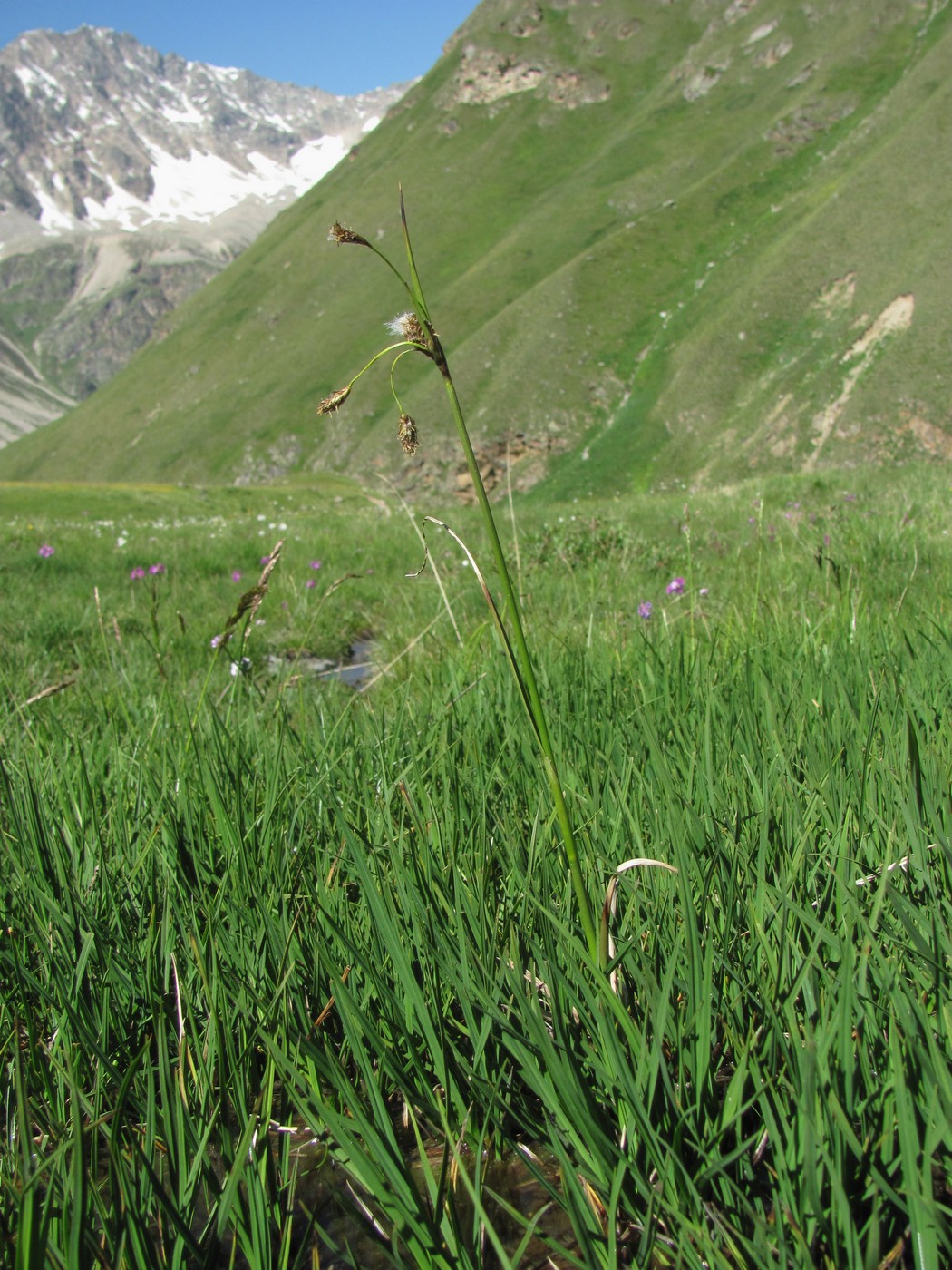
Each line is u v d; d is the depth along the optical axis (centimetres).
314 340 18850
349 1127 126
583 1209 116
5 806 217
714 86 19238
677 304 13825
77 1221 109
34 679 482
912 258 10425
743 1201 114
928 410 8762
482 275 17225
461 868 183
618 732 231
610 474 11662
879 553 601
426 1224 117
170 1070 138
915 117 12369
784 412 10338
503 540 1052
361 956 146
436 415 13738
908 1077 119
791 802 178
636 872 171
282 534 1290
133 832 206
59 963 164
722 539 893
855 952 140
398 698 341
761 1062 133
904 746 198
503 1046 147
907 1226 116
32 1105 144
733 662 296
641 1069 126
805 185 14950
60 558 1142
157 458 18138
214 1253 125
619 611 519
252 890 180
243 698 352
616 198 17588
